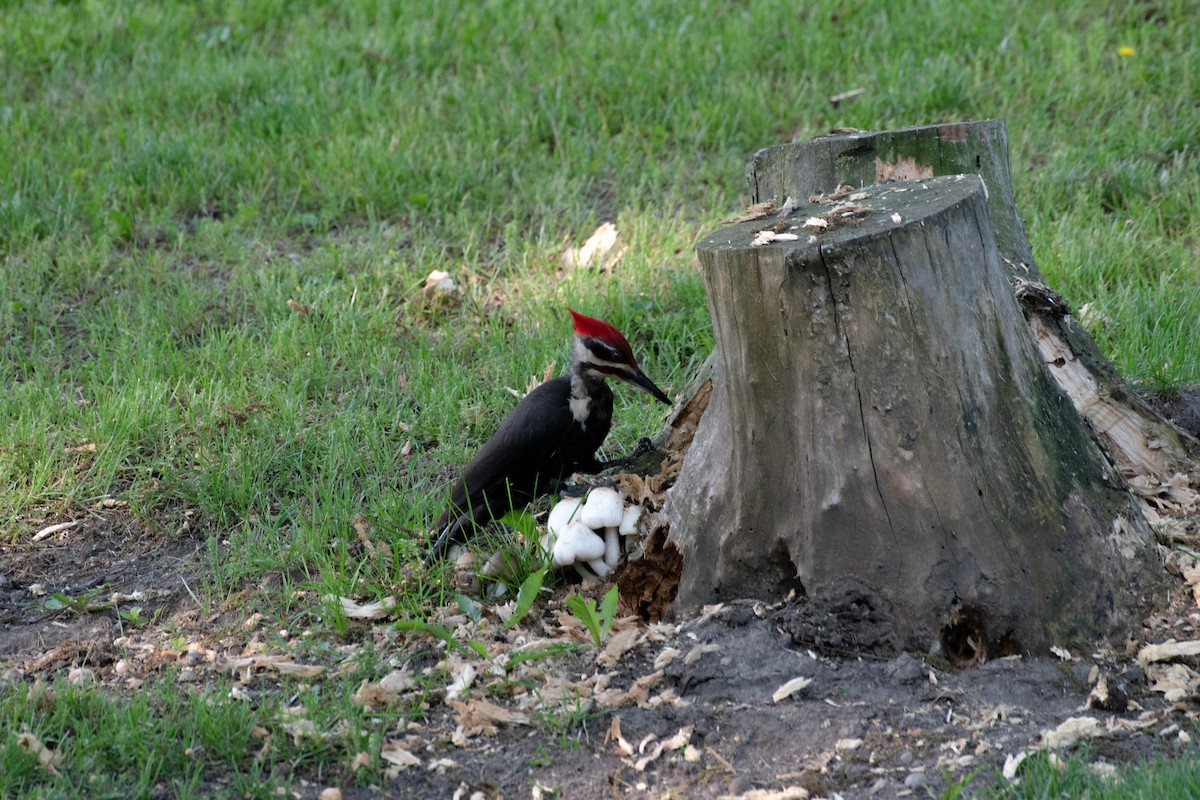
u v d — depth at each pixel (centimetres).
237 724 696
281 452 1049
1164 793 554
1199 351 1088
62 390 1173
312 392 1162
